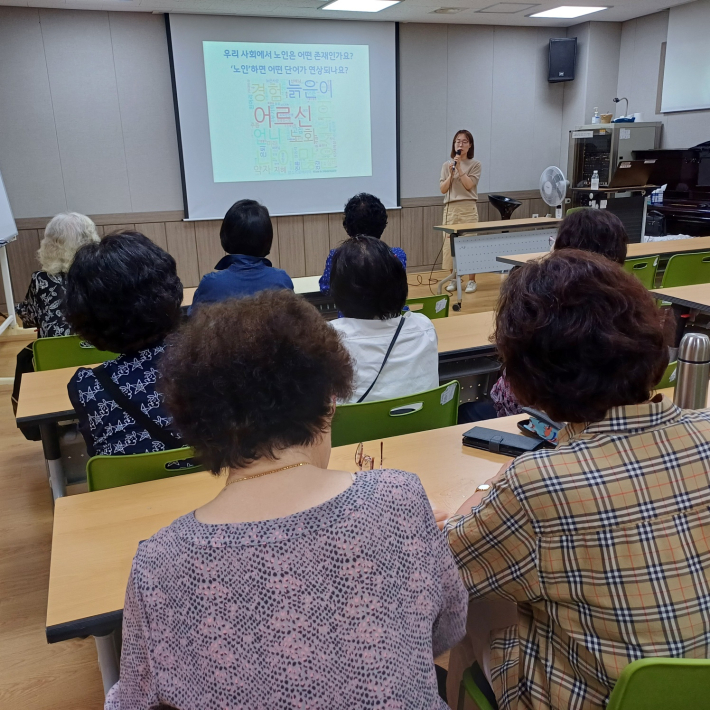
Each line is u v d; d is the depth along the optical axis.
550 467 0.75
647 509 0.73
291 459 0.66
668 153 6.57
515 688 0.87
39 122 5.72
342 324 1.68
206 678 0.55
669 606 0.72
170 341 0.73
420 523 0.64
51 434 2.06
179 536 0.59
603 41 7.39
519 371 0.82
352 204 3.05
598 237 2.02
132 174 6.10
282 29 6.25
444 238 6.88
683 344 1.19
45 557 2.32
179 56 5.96
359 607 0.57
